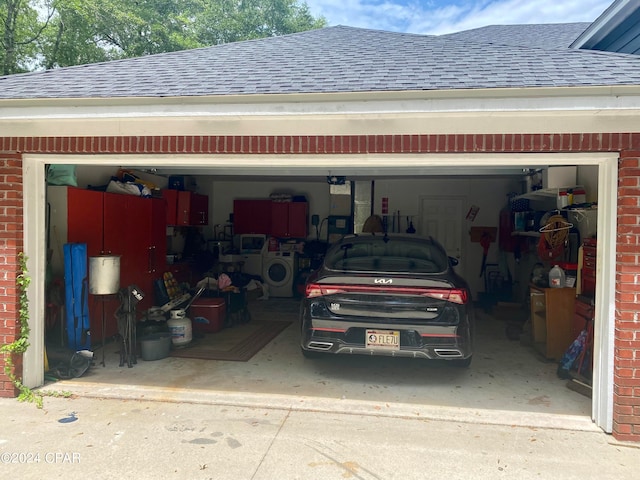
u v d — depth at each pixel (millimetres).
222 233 11164
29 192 4277
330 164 4125
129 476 2941
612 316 3547
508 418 3859
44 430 3568
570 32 8914
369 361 5414
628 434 3463
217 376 4859
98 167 6379
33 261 4355
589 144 3494
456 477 2971
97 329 5961
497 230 9625
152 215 7164
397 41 5867
